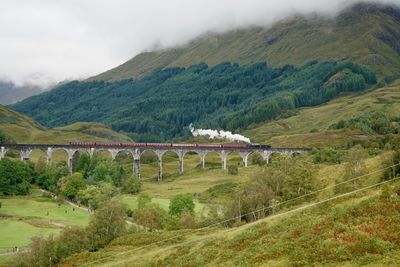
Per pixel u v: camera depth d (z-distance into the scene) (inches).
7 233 4456.2
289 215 2805.1
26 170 7573.8
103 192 6131.9
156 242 3622.0
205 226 4170.8
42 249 3582.7
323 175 4699.8
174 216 4825.3
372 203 2281.0
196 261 2522.1
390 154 4047.7
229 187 6988.2
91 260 3447.3
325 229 2153.1
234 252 2429.9
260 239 2445.9
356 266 1636.3
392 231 1871.3
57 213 5580.7
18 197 6594.5
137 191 7416.3
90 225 3991.1
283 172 4667.8
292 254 1956.2
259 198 4037.9
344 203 2682.1
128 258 3267.7
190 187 7726.4
